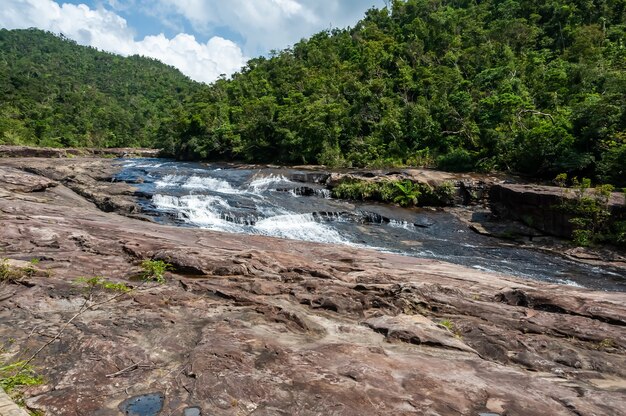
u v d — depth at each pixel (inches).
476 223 800.9
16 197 582.2
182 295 269.6
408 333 234.1
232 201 767.7
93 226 435.2
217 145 1843.0
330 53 2684.5
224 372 172.7
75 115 2933.1
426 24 2448.3
